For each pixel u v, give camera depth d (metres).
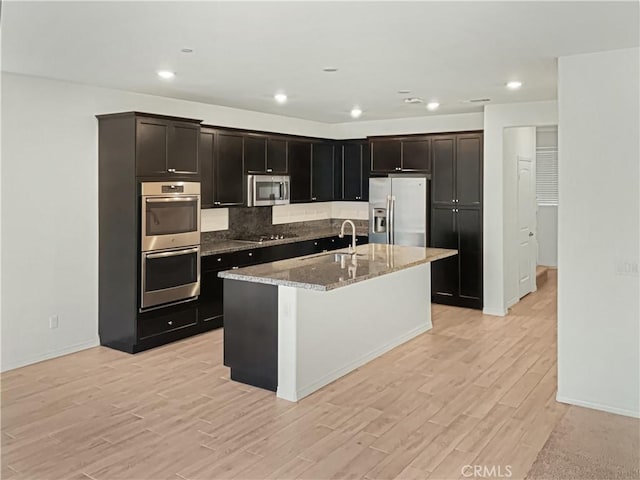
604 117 3.99
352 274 4.60
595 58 4.01
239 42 3.75
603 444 3.57
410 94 5.94
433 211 7.61
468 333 6.26
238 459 3.37
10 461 3.34
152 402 4.26
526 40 3.68
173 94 5.96
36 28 3.44
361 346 5.17
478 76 4.93
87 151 5.49
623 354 4.02
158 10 3.09
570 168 4.13
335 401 4.29
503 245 7.06
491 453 3.45
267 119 7.62
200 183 5.98
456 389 4.54
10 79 4.86
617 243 4.00
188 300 5.95
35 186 5.10
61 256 5.35
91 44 3.81
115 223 5.48
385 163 7.97
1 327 4.93
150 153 5.41
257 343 4.55
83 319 5.59
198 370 5.00
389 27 3.39
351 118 8.07
